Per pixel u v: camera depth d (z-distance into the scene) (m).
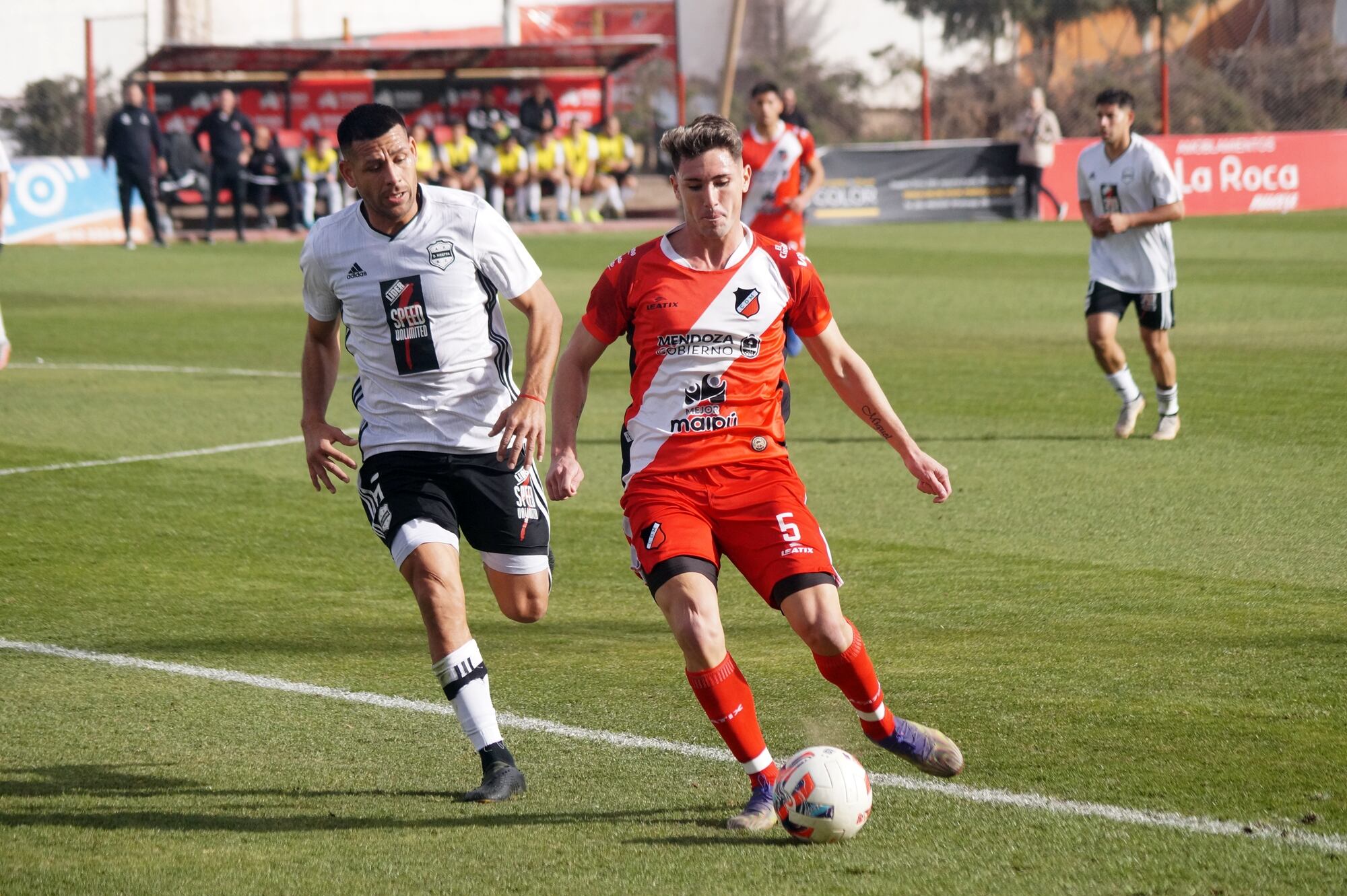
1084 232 97.94
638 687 18.80
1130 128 34.53
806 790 13.65
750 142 43.19
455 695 15.42
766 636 21.17
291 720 17.75
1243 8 135.38
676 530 14.71
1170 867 12.95
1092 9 133.38
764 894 12.65
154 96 106.81
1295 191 111.81
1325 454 32.50
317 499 30.25
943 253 84.88
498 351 16.84
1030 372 44.88
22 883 13.18
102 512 29.17
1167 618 21.17
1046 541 25.77
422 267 16.34
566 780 15.66
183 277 76.19
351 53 106.94
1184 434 35.16
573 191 108.69
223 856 13.73
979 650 19.89
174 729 17.44
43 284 73.19
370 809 14.94
